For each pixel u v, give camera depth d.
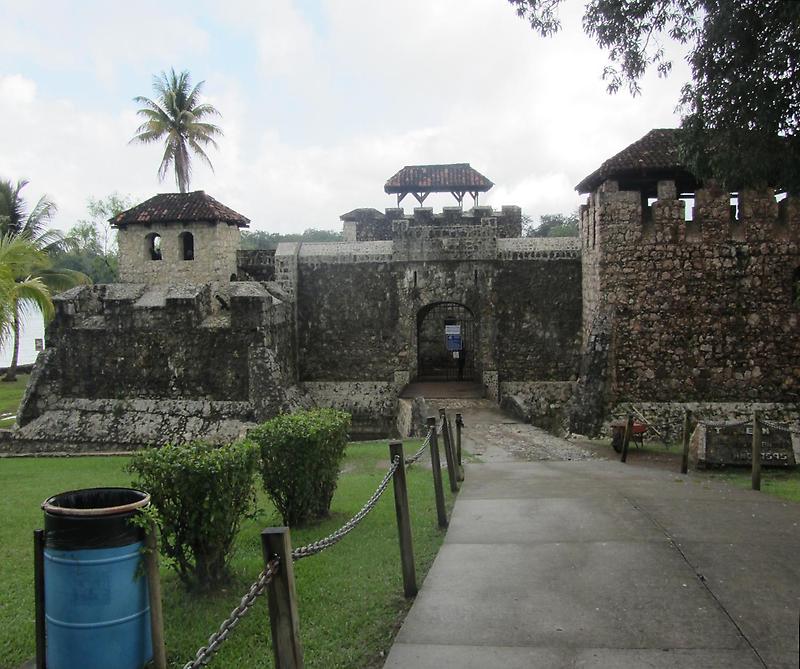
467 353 32.81
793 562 7.02
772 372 20.70
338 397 26.11
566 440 19.33
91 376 22.20
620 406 21.03
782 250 20.64
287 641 4.14
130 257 26.92
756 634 5.38
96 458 18.70
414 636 5.53
